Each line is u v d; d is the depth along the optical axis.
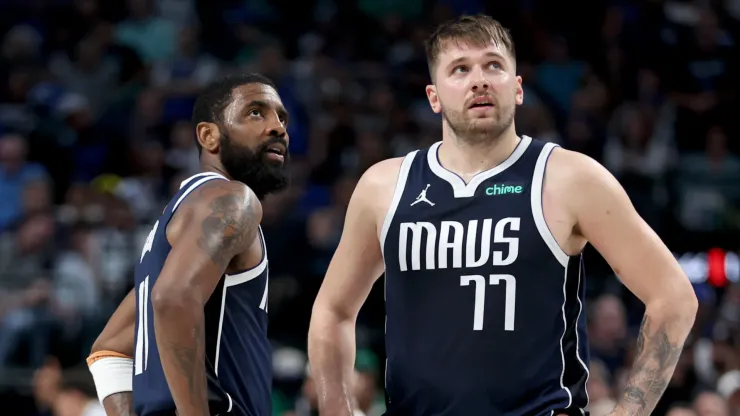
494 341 9.73
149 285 10.13
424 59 32.47
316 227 25.28
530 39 34.16
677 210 28.22
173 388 9.30
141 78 32.19
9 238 25.41
